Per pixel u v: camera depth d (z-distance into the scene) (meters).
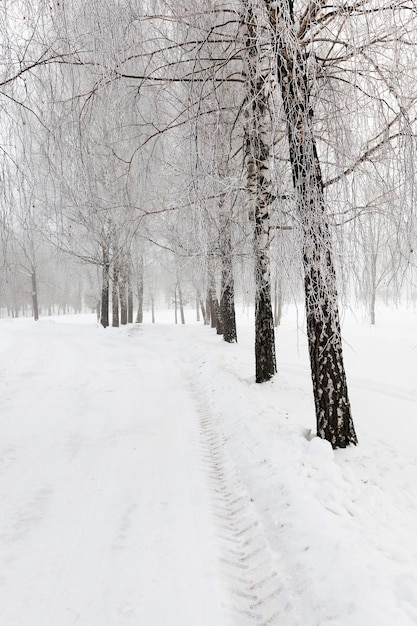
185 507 4.33
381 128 4.45
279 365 12.07
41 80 5.05
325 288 4.91
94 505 4.38
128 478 5.03
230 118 7.39
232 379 9.16
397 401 8.41
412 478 4.95
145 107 6.16
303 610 2.90
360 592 2.80
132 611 2.94
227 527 4.00
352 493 4.32
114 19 4.81
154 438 6.41
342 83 5.01
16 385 10.00
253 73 5.21
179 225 7.29
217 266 9.43
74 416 7.52
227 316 16.67
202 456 5.72
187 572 3.33
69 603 3.01
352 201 4.59
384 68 4.34
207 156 4.99
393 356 13.45
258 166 7.48
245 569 3.41
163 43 5.52
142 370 12.02
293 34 4.30
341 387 5.56
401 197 4.33
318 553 3.33
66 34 4.78
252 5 4.65
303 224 4.74
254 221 8.13
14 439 6.32
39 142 5.24
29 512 4.23
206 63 5.13
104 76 4.80
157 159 6.44
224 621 2.85
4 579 3.26
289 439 5.62
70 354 14.99
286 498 4.21
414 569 3.03
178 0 5.29
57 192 5.51
